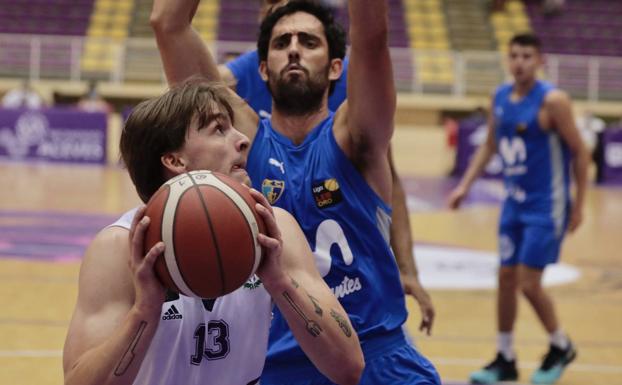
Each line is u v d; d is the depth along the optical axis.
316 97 4.32
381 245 4.30
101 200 18.08
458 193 8.34
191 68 4.33
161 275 2.65
